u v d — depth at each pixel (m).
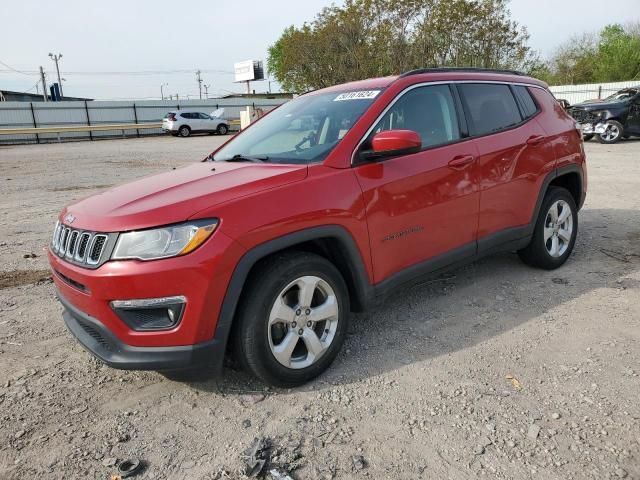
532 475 2.25
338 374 3.13
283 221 2.77
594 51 50.31
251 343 2.76
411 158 3.44
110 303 2.58
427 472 2.30
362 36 31.30
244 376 3.14
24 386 3.10
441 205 3.57
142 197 2.86
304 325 2.97
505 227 4.14
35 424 2.74
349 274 3.19
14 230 7.04
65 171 13.73
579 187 4.91
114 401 2.94
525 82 4.62
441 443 2.48
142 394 3.00
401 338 3.55
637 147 15.18
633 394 2.79
